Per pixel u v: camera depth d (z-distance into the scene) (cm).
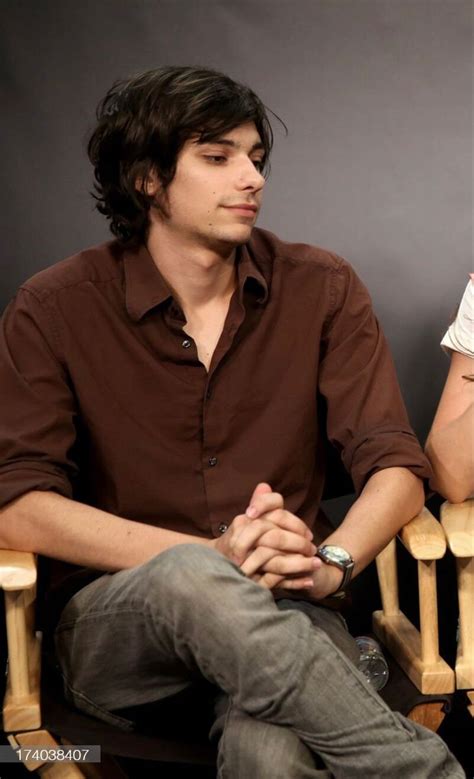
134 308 311
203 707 301
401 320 403
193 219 306
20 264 392
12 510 297
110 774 306
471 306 352
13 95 388
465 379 348
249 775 257
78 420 320
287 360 324
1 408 310
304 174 399
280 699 252
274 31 396
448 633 412
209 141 301
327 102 398
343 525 304
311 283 328
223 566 261
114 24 391
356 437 320
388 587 364
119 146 315
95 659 287
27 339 313
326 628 300
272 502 282
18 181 390
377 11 397
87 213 393
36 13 388
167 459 316
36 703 286
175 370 316
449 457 326
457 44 399
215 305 322
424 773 255
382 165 400
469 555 297
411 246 402
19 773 358
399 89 399
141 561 291
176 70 311
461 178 401
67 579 319
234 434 320
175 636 261
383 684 322
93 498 325
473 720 390
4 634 379
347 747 254
